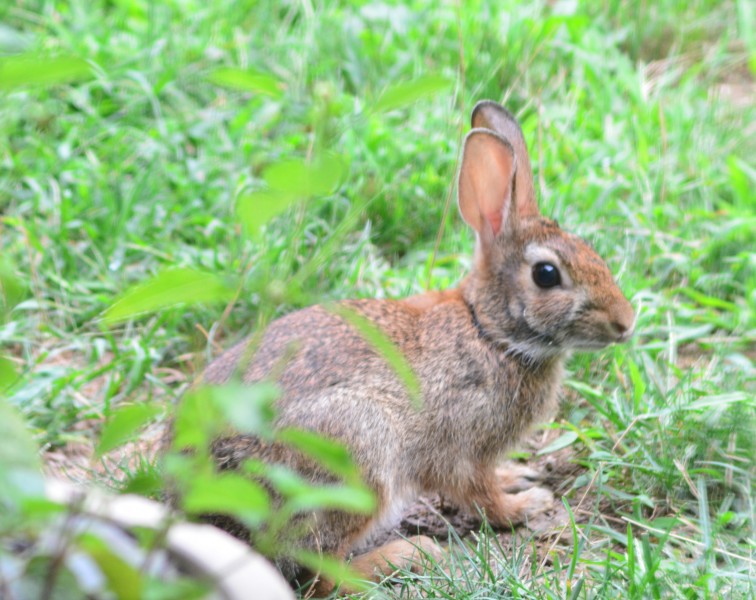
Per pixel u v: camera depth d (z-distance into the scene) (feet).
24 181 41.73
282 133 45.01
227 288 16.26
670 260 39.81
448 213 41.34
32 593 14.88
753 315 37.24
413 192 41.45
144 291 15.85
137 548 17.06
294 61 47.34
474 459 31.04
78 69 14.44
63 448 33.55
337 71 47.73
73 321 37.35
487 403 30.81
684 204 43.39
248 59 46.91
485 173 32.50
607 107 47.09
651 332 36.55
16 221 39.06
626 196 43.52
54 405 34.40
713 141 45.78
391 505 29.86
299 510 26.99
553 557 28.55
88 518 15.98
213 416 15.78
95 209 40.42
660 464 31.01
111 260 38.99
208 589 14.70
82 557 15.94
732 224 39.78
